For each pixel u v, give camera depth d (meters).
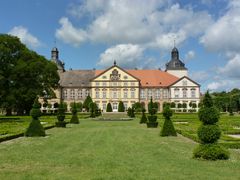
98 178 14.45
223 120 59.19
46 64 87.25
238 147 24.67
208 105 19.25
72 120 56.84
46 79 87.12
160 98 132.25
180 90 131.25
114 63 130.50
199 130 19.23
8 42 70.19
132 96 130.50
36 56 84.00
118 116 90.44
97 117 84.75
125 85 130.38
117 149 23.50
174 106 126.75
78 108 122.06
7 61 68.94
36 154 21.34
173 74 139.75
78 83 132.88
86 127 47.72
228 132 36.69
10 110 80.94
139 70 137.12
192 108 128.00
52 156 20.47
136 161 18.50
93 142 28.12
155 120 47.28
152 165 17.28
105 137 32.50
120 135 34.69
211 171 15.80
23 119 63.50
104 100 130.50
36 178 14.61
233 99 138.62
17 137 32.78
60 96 131.62
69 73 136.25
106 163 17.91
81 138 31.67
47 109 125.56
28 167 17.02
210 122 19.08
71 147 24.88
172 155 20.62
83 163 17.97
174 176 14.78
